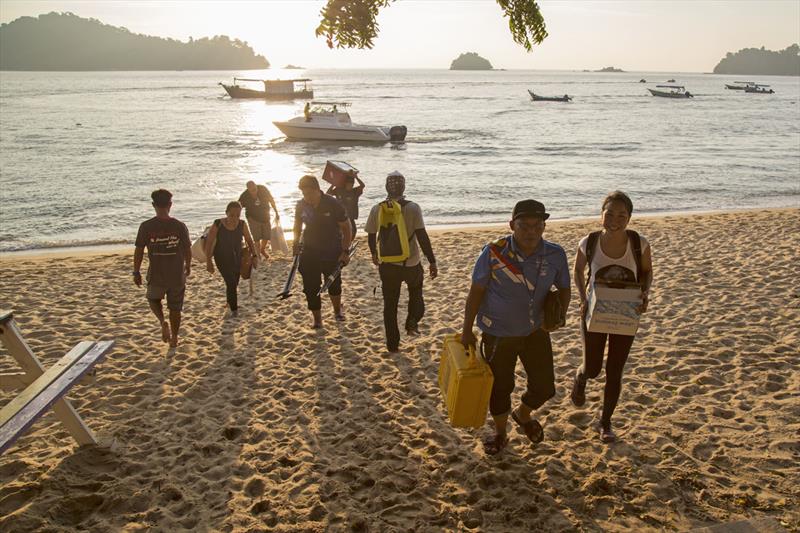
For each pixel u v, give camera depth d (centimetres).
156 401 500
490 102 8912
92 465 400
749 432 437
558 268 353
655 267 938
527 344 370
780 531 306
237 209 704
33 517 339
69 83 17650
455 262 1002
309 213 623
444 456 412
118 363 581
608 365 398
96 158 2831
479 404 360
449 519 345
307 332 664
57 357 600
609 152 3147
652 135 4134
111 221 1569
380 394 512
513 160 2828
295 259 720
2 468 390
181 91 12206
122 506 357
